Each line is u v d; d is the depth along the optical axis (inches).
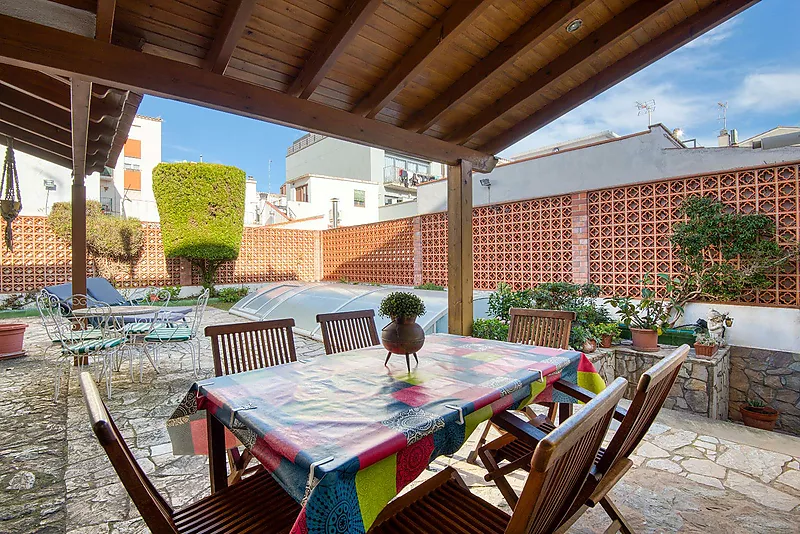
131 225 470.0
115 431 47.6
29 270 422.9
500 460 83.9
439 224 391.5
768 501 94.7
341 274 535.8
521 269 315.9
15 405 156.5
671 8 123.3
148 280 489.1
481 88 155.1
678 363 66.9
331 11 115.4
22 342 239.1
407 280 427.5
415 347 85.4
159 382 186.1
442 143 173.8
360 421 59.5
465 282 185.0
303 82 133.6
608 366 209.9
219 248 496.1
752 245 208.1
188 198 478.6
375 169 909.8
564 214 289.6
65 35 96.1
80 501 93.7
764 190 211.0
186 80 111.7
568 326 117.6
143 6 105.0
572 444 42.4
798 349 199.6
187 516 61.4
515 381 78.7
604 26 131.3
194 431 76.5
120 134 207.2
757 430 156.6
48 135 206.7
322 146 1013.8
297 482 49.3
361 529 49.0
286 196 905.5
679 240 229.5
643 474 107.3
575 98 160.4
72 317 184.4
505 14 125.4
